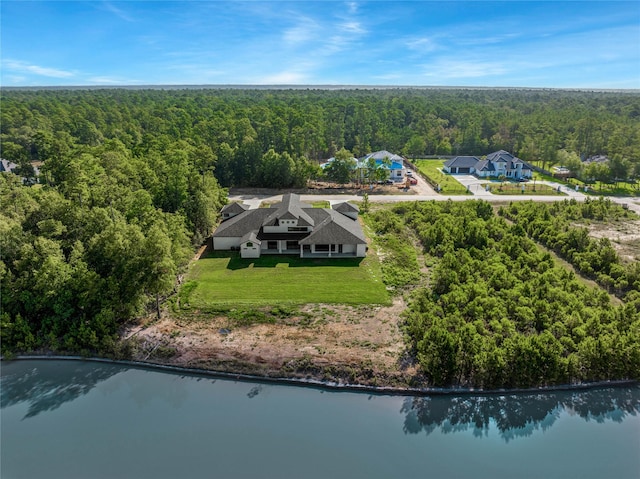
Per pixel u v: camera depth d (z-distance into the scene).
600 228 57.50
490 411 27.95
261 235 50.50
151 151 70.00
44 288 33.78
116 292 34.59
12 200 41.50
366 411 27.88
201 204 53.66
